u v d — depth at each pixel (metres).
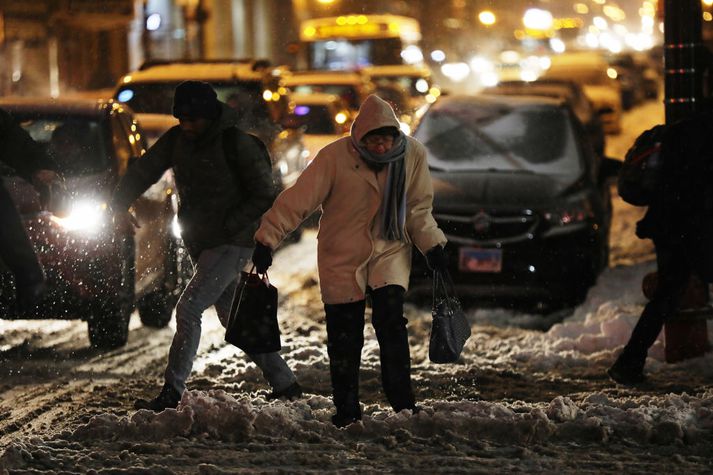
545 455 15.18
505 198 27.03
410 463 14.59
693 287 21.45
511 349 23.22
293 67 85.75
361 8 117.00
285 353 23.22
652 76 108.12
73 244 22.00
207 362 22.56
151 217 24.67
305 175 15.84
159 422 15.95
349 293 15.89
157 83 40.59
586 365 21.81
